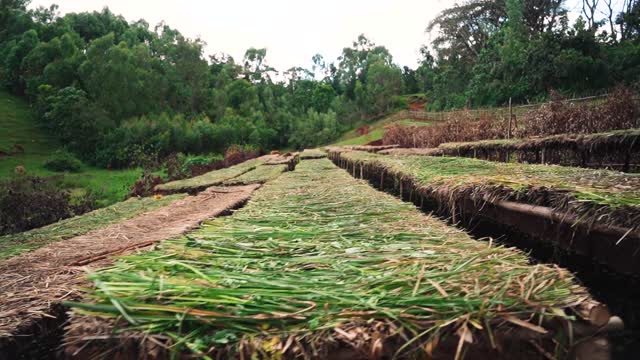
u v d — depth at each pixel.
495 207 4.09
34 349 2.00
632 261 2.57
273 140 60.41
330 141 58.19
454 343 1.22
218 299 1.41
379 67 66.12
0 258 3.71
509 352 1.21
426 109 52.72
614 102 9.62
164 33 73.25
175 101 54.62
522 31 40.66
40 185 15.70
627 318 2.94
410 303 1.35
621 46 32.34
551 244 4.32
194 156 35.97
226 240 2.34
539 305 1.26
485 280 1.48
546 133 10.97
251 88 63.09
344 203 3.80
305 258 1.91
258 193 5.46
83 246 3.27
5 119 45.62
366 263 1.83
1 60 60.94
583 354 1.22
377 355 1.20
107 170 34.12
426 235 2.33
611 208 2.68
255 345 1.23
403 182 7.34
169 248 2.18
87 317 1.38
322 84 76.62
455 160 7.39
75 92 41.78
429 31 53.31
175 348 1.25
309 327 1.29
